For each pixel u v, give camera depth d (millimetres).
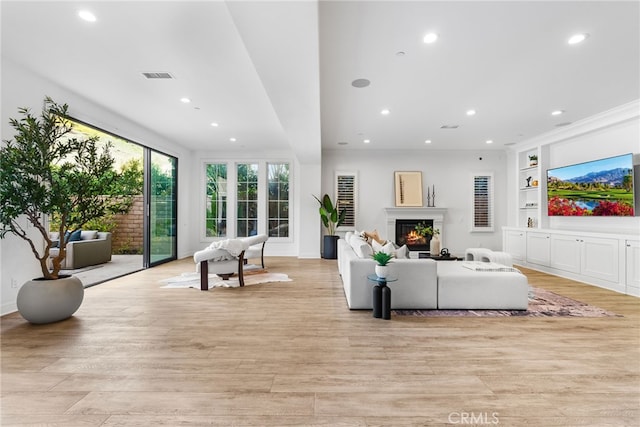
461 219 7418
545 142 5871
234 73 3344
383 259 3076
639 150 4375
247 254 5488
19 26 2488
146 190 5836
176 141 6609
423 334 2682
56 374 1981
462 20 2383
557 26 2463
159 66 3184
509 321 3018
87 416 1569
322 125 5344
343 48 2795
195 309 3379
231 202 7617
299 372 2021
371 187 7480
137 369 2053
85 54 2949
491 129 5543
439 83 3576
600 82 3549
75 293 3027
